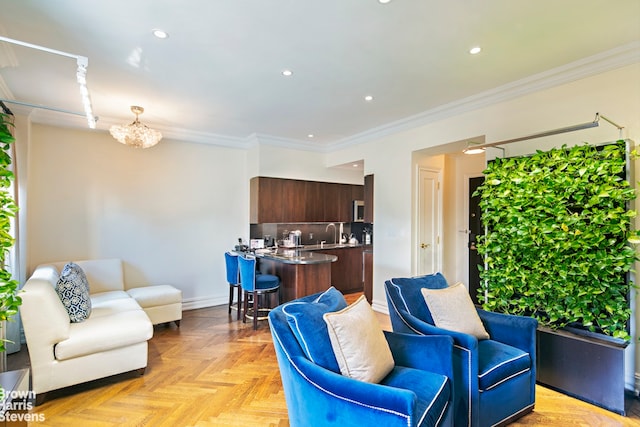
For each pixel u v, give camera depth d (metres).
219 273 5.34
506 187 2.98
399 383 1.76
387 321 4.34
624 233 2.41
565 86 2.93
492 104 3.46
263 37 2.35
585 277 2.55
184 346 3.51
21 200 3.56
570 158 2.61
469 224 5.38
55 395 2.53
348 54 2.60
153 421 2.21
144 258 4.68
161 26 2.20
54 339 2.45
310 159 5.86
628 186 2.40
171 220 4.91
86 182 4.28
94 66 2.79
